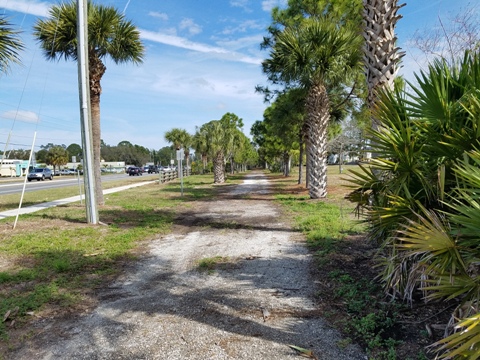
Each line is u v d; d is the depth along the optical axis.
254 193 17.36
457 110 3.38
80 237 7.51
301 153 22.36
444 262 2.57
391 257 3.77
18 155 82.06
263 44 15.19
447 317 3.33
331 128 19.59
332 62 11.44
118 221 9.47
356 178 4.14
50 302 4.16
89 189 9.02
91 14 10.75
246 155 54.88
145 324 3.55
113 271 5.30
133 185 26.52
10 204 14.20
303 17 13.84
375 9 5.38
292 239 7.04
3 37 8.45
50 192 21.36
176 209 12.08
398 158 3.44
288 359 2.84
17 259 5.88
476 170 2.43
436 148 3.19
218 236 7.61
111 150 111.38
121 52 11.88
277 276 4.88
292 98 15.31
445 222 2.91
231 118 46.06
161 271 5.31
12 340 3.29
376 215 3.60
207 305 3.98
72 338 3.31
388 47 5.30
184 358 2.90
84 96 8.88
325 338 3.14
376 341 2.97
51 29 10.84
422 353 2.78
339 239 6.58
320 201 12.59
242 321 3.54
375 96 5.22
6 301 4.10
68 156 83.06
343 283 4.41
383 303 3.72
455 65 4.00
